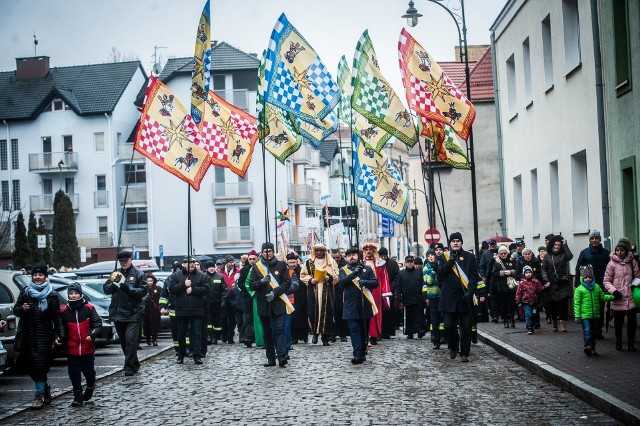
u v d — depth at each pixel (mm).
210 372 18078
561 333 21891
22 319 14102
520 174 33875
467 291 18203
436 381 15273
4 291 18984
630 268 17047
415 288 25016
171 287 20016
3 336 18203
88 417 12875
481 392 13781
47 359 14070
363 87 24031
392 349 21625
